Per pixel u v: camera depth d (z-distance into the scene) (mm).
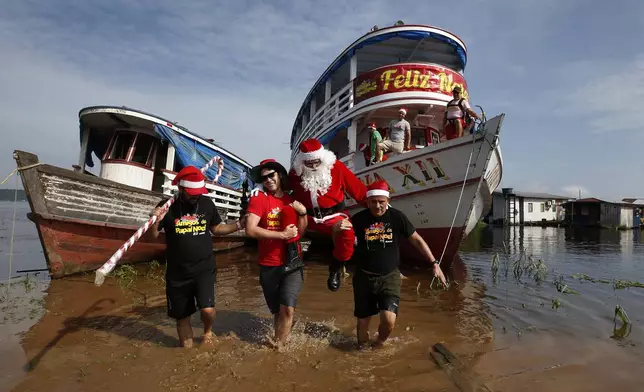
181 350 4035
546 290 6938
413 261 9906
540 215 39625
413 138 12625
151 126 10336
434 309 5660
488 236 23312
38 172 7035
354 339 4469
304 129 15578
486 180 8930
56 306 5551
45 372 3484
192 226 4000
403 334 4578
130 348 4074
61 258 7426
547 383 3307
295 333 4609
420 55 12766
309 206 4391
